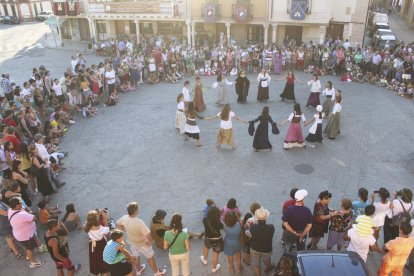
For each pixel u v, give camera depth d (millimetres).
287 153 11992
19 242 7582
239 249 6910
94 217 6574
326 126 13016
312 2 23516
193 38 27312
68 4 29953
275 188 10102
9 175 9898
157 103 16969
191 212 9180
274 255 7691
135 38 30172
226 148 12430
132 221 6684
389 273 6938
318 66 21594
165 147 12633
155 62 20141
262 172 10914
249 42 27375
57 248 6551
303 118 11922
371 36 32938
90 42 33219
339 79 20344
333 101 14344
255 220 6914
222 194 9891
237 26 27719
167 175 10898
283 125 14102
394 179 10508
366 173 10812
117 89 18625
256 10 25422
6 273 7496
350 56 20734
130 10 28031
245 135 13312
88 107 15594
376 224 7215
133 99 17641
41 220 8039
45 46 32656
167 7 26875
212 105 16344
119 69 18688
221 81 15961
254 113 15273
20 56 28891
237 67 22281
